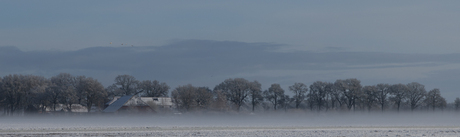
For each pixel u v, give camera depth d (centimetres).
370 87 19862
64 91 18712
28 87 19550
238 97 19375
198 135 8144
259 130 9344
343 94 19688
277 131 9106
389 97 19700
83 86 19175
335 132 8944
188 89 18475
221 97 18262
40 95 18788
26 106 19638
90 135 8062
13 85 19075
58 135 8038
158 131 8956
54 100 19050
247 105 19788
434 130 9688
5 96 19200
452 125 12194
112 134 8281
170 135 8119
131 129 9469
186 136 7962
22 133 8425
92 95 19200
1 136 7838
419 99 19300
